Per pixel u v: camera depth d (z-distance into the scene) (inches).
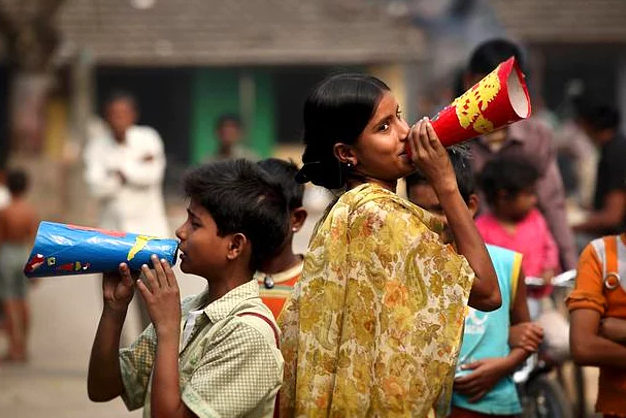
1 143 1342.3
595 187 438.3
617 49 1414.9
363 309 175.5
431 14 1381.6
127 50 1338.6
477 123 172.1
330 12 1391.5
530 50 1395.2
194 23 1375.5
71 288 744.3
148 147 490.0
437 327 173.0
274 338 178.5
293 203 239.3
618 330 225.3
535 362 311.9
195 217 185.2
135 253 178.5
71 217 994.7
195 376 177.0
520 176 303.9
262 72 1406.3
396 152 179.8
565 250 338.6
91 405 424.8
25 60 1010.1
